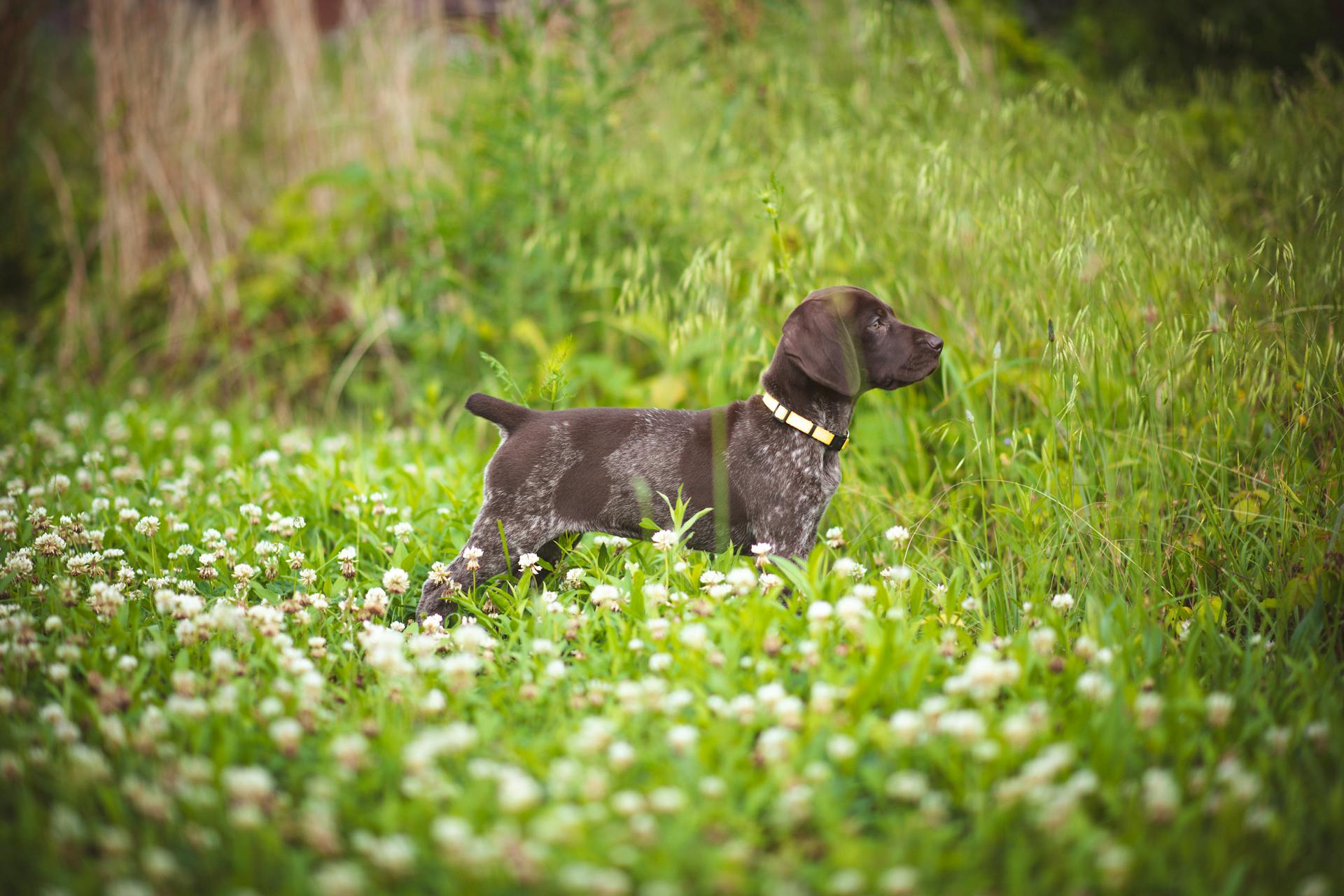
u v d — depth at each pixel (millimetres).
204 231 7297
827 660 2729
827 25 6328
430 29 7133
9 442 5426
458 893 1902
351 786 2256
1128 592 3309
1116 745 2305
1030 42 7195
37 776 2301
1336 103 4668
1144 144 4438
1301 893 1885
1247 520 3420
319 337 6809
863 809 2213
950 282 4363
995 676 2424
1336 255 3641
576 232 5352
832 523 4055
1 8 7684
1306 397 3477
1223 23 8078
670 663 2730
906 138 4633
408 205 6668
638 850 1992
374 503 4172
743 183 4895
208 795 2105
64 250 7832
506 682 2756
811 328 3307
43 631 3051
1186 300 3793
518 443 3428
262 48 8102
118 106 7176
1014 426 3955
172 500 4289
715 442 3428
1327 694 2607
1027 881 1979
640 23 6547
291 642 2871
